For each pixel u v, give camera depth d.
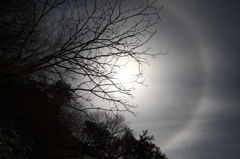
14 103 12.57
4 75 3.92
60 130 14.97
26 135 14.00
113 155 27.91
